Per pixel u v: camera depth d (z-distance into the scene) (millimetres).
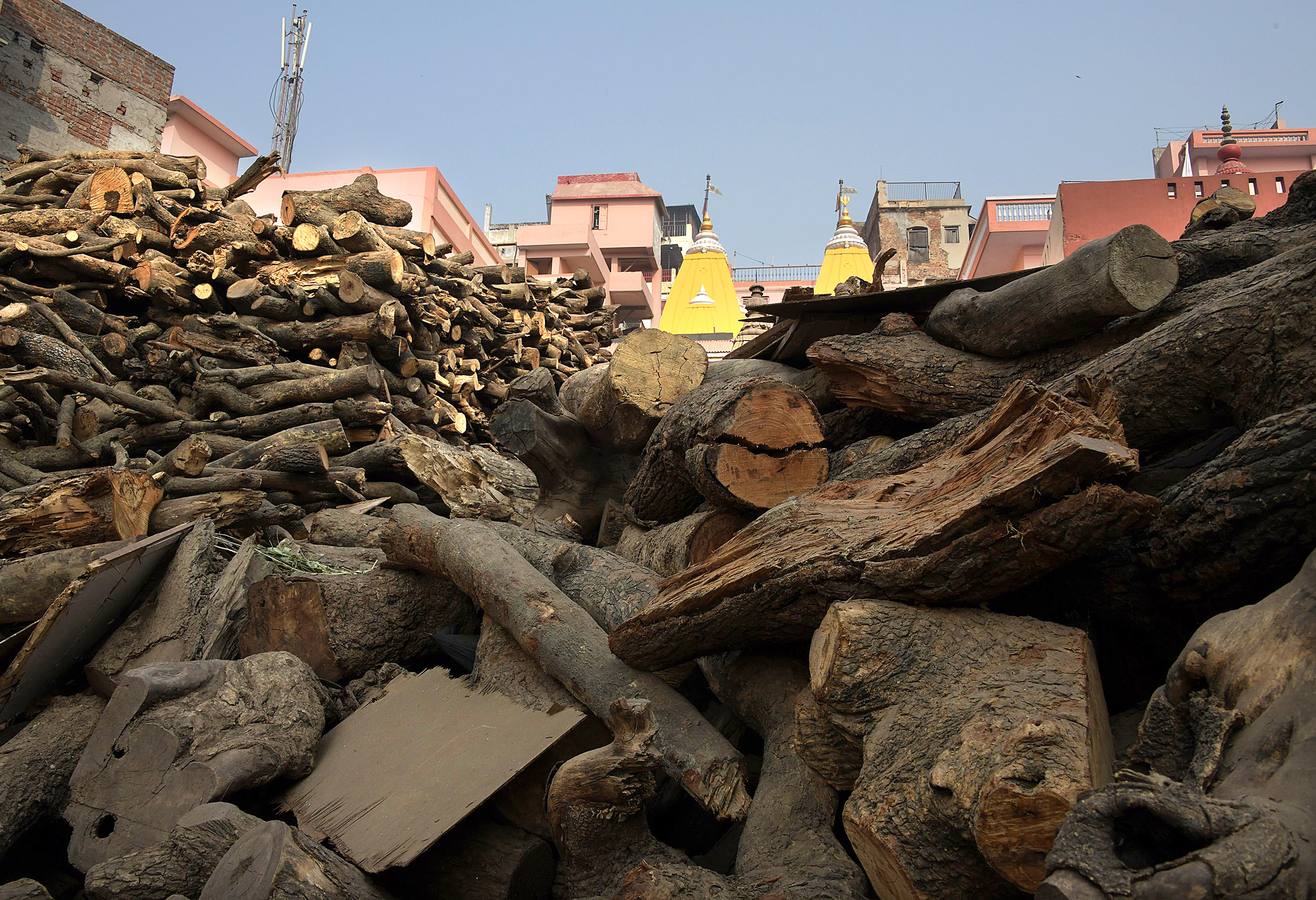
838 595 3068
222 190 9602
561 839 3256
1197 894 1577
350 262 8383
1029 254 22125
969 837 2289
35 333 7656
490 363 10523
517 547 4852
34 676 4484
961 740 2385
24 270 8297
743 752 3977
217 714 3898
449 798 3494
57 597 4457
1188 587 2936
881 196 35625
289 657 4387
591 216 34562
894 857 2426
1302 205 4926
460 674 5117
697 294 27922
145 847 3596
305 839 3178
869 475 4336
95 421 7578
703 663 4000
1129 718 2926
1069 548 2623
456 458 6969
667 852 3234
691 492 5258
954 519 2744
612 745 3154
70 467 7137
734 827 3598
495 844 3518
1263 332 3250
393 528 5078
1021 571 2752
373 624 4934
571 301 12812
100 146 15953
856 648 2781
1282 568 2725
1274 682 2133
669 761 3379
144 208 8656
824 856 2961
